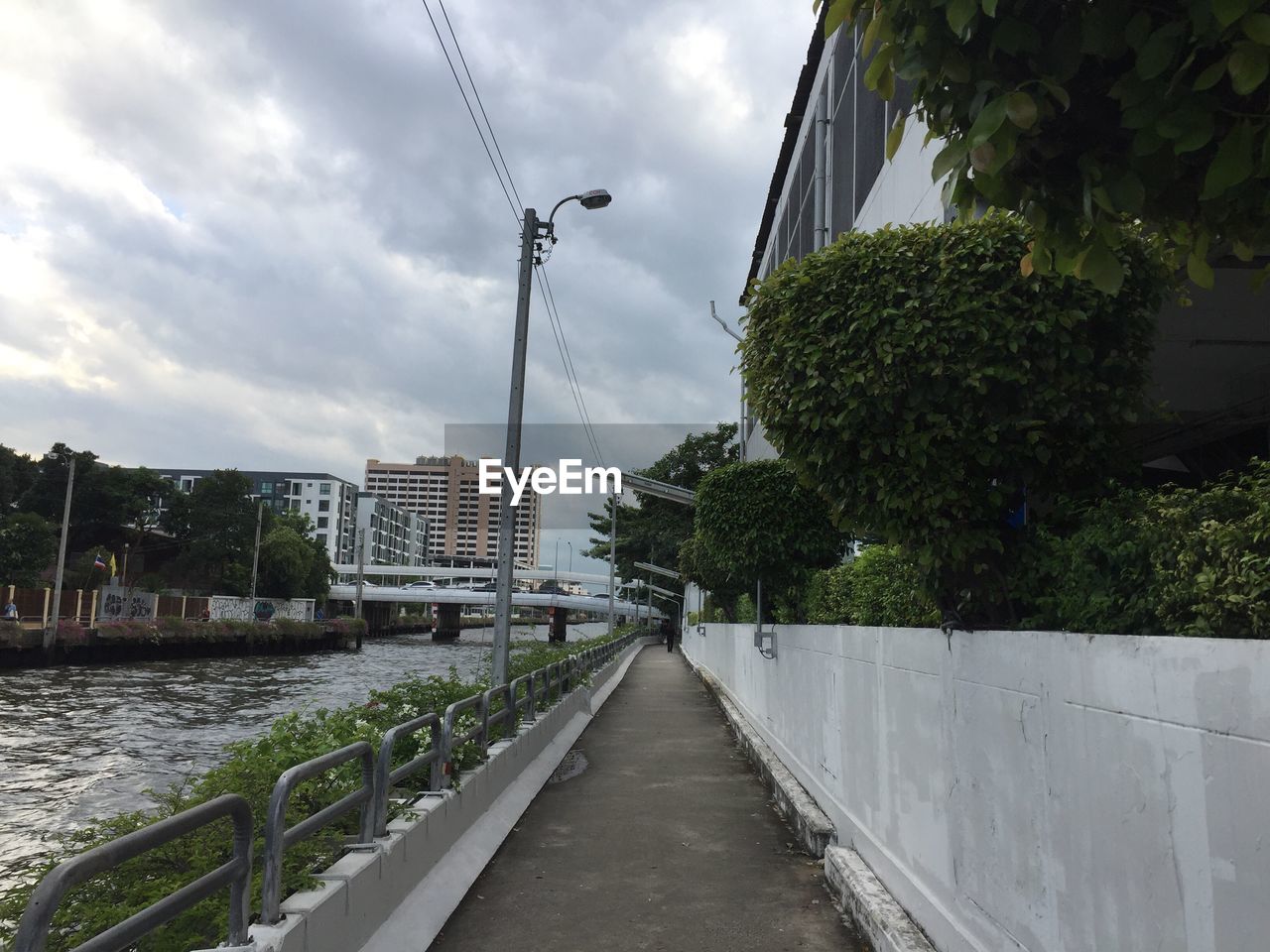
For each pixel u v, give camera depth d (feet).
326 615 317.83
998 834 12.55
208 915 12.30
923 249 14.84
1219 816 7.55
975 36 8.38
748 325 17.69
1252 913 7.09
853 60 43.04
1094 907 9.76
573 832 26.12
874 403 14.83
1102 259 8.18
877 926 16.26
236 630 207.41
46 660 146.10
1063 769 10.59
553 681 43.83
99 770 59.36
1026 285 13.92
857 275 15.11
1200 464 35.76
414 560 604.49
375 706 27.96
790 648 32.17
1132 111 7.49
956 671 14.39
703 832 26.12
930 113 9.27
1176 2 7.53
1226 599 8.55
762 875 21.75
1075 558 11.84
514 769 30.01
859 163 41.19
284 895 13.57
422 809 19.56
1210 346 27.30
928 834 15.69
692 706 65.16
